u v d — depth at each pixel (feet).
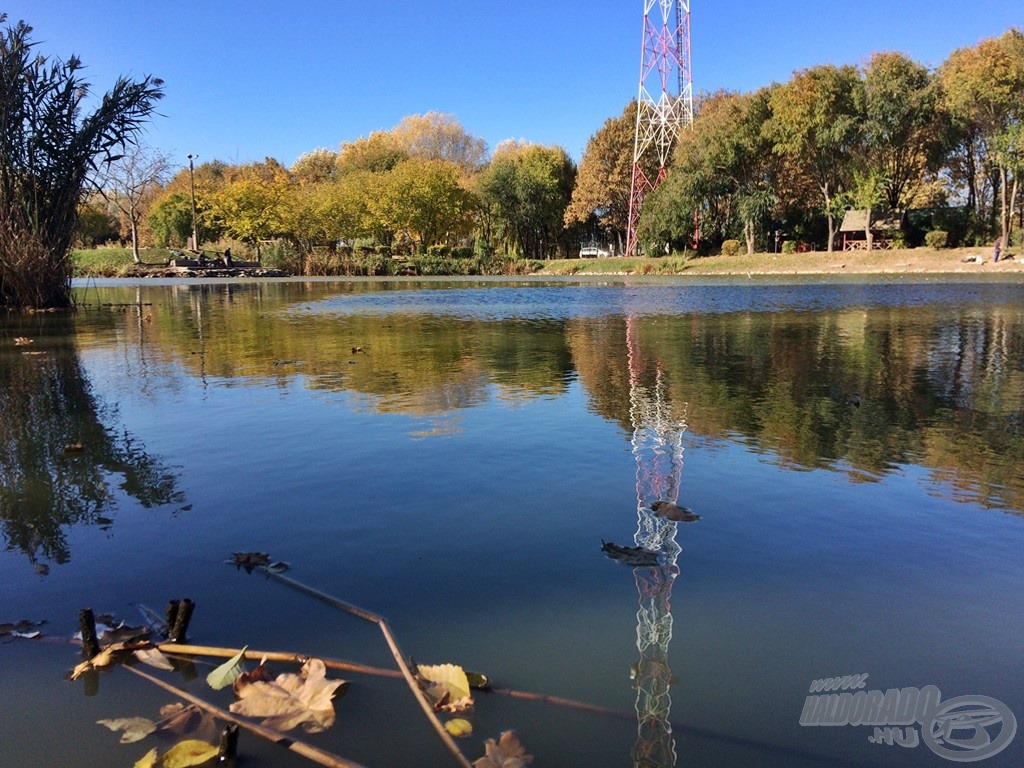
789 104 108.06
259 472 9.63
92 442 11.27
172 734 4.41
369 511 8.11
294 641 5.41
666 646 5.30
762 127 113.39
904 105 100.83
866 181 109.19
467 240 193.88
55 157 42.63
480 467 9.76
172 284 82.69
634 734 4.33
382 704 4.65
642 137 144.15
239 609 5.89
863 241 119.34
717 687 4.81
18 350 23.77
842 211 115.96
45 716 4.58
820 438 11.29
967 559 6.77
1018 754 4.17
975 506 8.18
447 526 7.64
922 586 6.23
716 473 9.46
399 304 48.01
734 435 11.50
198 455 10.49
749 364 19.30
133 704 4.72
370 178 146.72
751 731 4.37
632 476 9.34
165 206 160.25
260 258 131.03
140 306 46.26
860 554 6.89
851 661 5.10
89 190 45.21
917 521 7.73
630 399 14.48
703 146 119.65
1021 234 102.53
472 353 21.93
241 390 15.71
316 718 4.51
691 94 132.26
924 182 131.95
